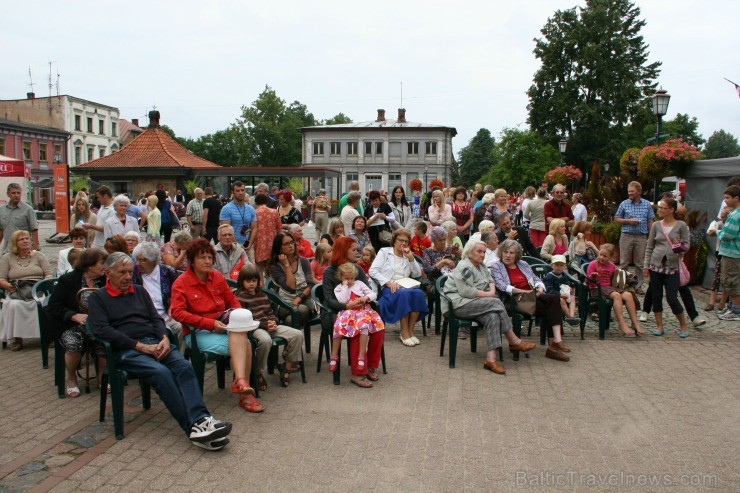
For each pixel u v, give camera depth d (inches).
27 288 300.5
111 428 199.8
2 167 642.2
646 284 478.0
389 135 2753.4
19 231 307.0
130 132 3038.9
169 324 246.4
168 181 1243.2
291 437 191.2
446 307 277.9
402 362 276.2
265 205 389.7
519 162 2025.1
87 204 452.8
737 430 195.9
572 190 1202.6
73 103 2468.0
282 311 273.0
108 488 157.2
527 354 284.4
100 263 237.6
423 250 381.1
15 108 2437.3
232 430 197.2
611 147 1824.6
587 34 1856.5
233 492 155.6
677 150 484.1
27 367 271.4
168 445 185.8
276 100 3255.4
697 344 303.4
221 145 3767.2
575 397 227.6
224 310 233.3
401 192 546.9
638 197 413.7
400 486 158.4
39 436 192.4
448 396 229.8
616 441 187.3
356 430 196.5
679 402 221.5
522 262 297.0
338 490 156.5
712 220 467.8
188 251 226.7
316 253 324.2
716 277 377.7
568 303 311.1
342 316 246.7
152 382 192.7
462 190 486.9
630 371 259.8
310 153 2800.2
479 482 160.6
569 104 1846.7
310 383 248.1
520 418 206.7
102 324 199.2
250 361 223.1
